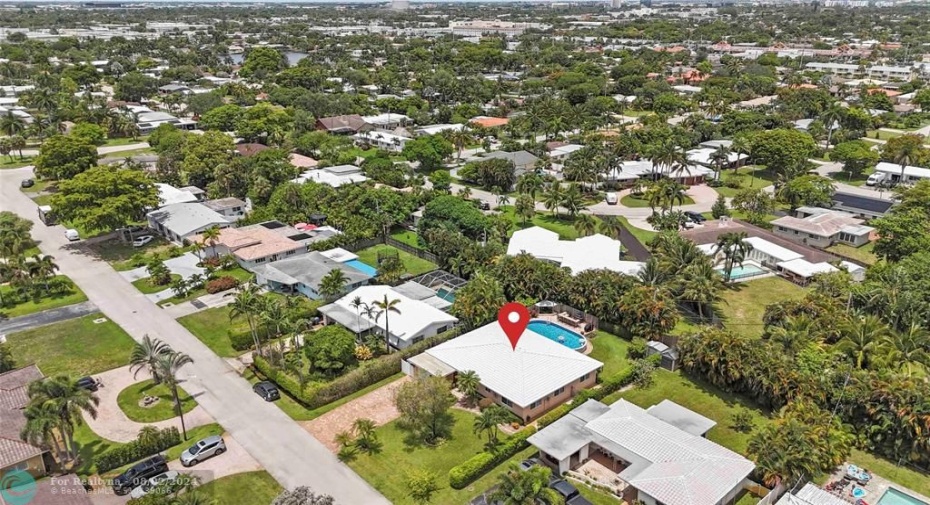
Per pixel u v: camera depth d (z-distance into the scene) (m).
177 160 155.75
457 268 103.38
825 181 141.88
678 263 94.94
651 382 76.62
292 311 85.19
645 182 157.25
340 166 162.62
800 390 66.44
